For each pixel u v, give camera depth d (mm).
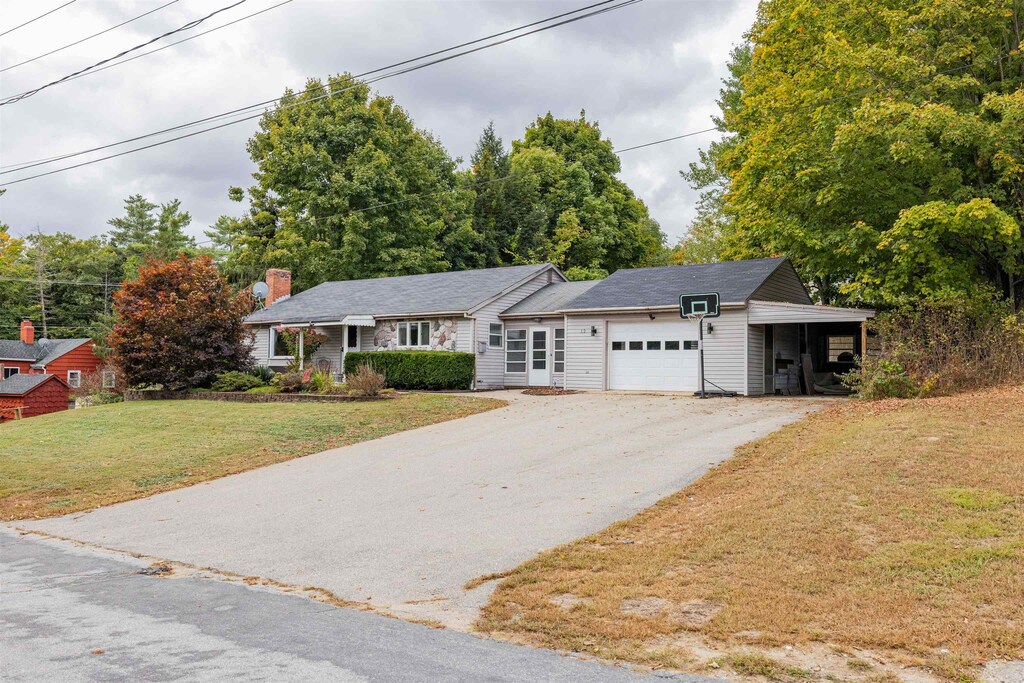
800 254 23469
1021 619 5289
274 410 20656
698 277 24016
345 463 14297
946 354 17016
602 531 8367
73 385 46531
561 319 26125
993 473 8789
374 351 26781
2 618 6434
